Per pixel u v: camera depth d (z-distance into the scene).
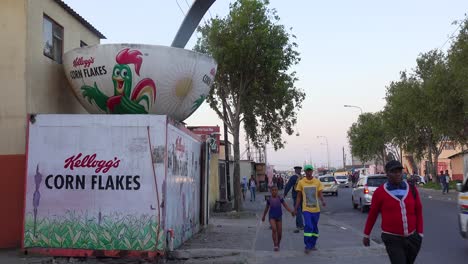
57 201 10.59
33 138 10.73
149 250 10.34
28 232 10.64
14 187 11.42
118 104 11.85
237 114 24.55
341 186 68.88
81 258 10.48
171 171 10.96
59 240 10.56
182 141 12.23
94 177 10.54
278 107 26.97
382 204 6.30
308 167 11.81
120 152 10.51
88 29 15.83
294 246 12.54
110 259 10.58
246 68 23.42
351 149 82.38
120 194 10.47
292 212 11.99
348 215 22.81
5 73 11.47
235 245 12.47
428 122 38.25
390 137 53.25
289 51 23.66
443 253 11.48
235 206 24.61
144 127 10.51
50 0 12.88
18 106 11.42
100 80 11.70
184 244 12.42
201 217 15.49
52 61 12.82
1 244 11.35
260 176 64.19
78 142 10.62
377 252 11.43
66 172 10.61
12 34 11.53
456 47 30.03
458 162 62.19
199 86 12.59
